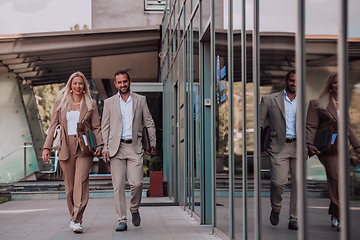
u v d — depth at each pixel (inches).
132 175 192.7
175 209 290.4
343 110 69.3
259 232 122.0
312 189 81.8
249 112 131.6
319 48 79.4
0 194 393.1
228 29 157.2
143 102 200.2
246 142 135.5
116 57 509.7
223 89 166.9
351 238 67.4
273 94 107.4
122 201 193.5
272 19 108.3
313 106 81.4
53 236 178.7
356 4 66.6
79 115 190.5
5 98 513.0
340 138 70.0
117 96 196.2
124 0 549.0
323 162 78.0
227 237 159.0
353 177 66.9
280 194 103.3
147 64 511.8
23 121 514.0
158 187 398.3
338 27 70.8
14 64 504.4
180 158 305.3
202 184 209.9
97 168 510.9
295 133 94.1
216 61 180.5
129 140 192.7
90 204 332.5
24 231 195.0
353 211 66.9
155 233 184.1
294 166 94.9
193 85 236.4
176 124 335.0
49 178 487.2
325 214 77.3
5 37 477.7
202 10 209.3
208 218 211.5
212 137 188.1
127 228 199.8
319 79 79.5
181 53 288.0
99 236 176.9
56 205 328.8
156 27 482.3
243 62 137.9
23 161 461.1
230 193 155.6
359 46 65.7
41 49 482.9
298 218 88.4
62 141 189.6
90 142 184.4
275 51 105.8
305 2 86.0
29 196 388.2
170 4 371.9
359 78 65.6
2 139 509.0
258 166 122.3
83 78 193.8
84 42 484.7
